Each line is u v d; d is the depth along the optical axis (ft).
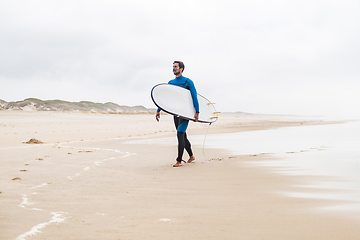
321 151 24.06
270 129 62.95
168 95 19.26
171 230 7.13
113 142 37.37
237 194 10.97
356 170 15.31
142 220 7.95
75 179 14.28
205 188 12.14
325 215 8.11
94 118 107.14
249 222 7.66
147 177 14.80
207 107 21.11
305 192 10.94
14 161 20.26
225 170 16.53
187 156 23.65
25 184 13.04
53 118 95.35
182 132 19.01
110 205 9.57
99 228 7.31
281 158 20.58
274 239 6.46
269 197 10.38
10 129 54.54
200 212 8.69
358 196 10.18
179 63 19.97
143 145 33.42
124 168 17.74
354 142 31.76
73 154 24.54
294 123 95.40
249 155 23.09
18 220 7.94
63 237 6.71
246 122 106.01
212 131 59.47
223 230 7.09
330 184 12.21
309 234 6.72
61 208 9.20
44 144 34.17
